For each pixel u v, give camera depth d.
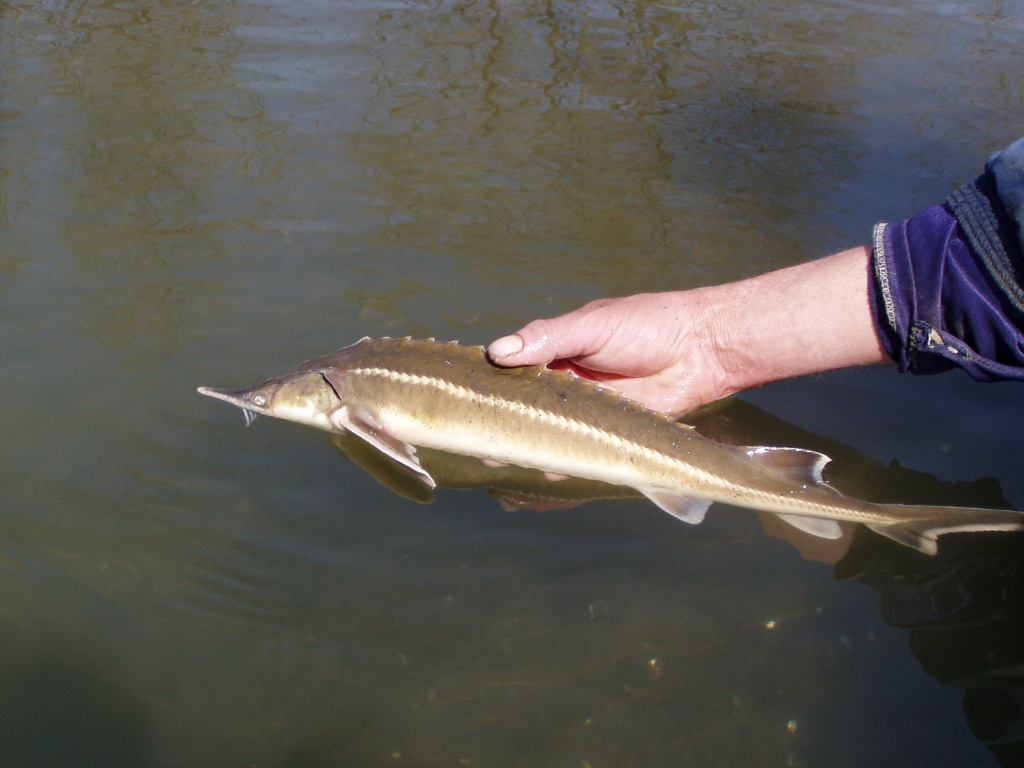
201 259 0.93
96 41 1.29
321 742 0.63
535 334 0.80
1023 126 1.14
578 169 1.07
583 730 0.64
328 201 1.00
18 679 0.65
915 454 0.79
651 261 0.94
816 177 1.06
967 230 0.72
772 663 0.67
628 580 0.71
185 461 0.77
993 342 0.73
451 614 0.69
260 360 0.84
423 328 0.87
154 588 0.69
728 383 0.83
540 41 1.37
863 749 0.63
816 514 0.74
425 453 0.81
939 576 0.71
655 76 1.26
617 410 0.77
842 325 0.79
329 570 0.71
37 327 0.85
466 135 1.12
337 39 1.34
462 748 0.63
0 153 1.04
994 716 0.64
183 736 0.63
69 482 0.75
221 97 1.16
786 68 1.29
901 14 1.53
